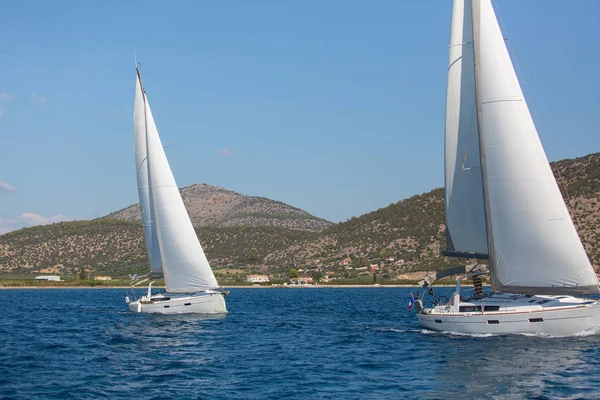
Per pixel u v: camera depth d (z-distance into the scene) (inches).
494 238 1337.4
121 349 1374.3
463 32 1403.8
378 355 1259.2
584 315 1280.8
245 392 947.3
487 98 1334.9
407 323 1908.2
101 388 974.4
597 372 1021.8
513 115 1311.5
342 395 924.6
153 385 997.2
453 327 1423.5
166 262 2080.5
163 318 2023.9
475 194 1395.2
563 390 923.4
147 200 2145.7
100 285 5521.7
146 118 2082.9
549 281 1294.3
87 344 1451.8
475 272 1444.4
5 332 1720.0
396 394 926.4
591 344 1229.7
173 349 1371.8
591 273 1275.8
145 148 2123.5
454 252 1435.8
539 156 1298.0
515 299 1362.0
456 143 1418.6
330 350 1339.8
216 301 2113.7
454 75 1414.9
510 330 1342.3
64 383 1010.1
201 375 1075.9
